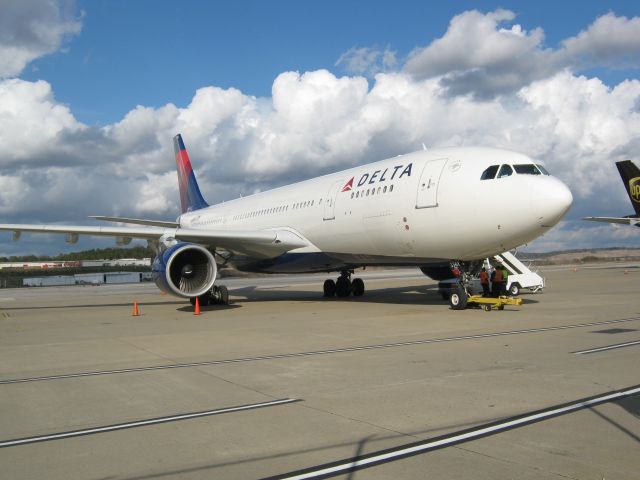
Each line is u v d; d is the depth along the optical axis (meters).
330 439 4.58
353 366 7.64
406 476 3.77
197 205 31.20
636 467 3.83
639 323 11.68
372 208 15.88
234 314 15.81
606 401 5.46
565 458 4.01
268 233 18.28
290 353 8.91
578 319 12.53
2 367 8.34
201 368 7.84
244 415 5.36
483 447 4.27
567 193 12.67
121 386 6.81
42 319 16.19
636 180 35.84
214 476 3.88
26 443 4.69
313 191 18.94
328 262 18.69
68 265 93.50
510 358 7.89
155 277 16.31
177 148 33.09
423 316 13.72
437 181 14.26
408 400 5.71
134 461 4.20
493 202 13.15
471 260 15.15
